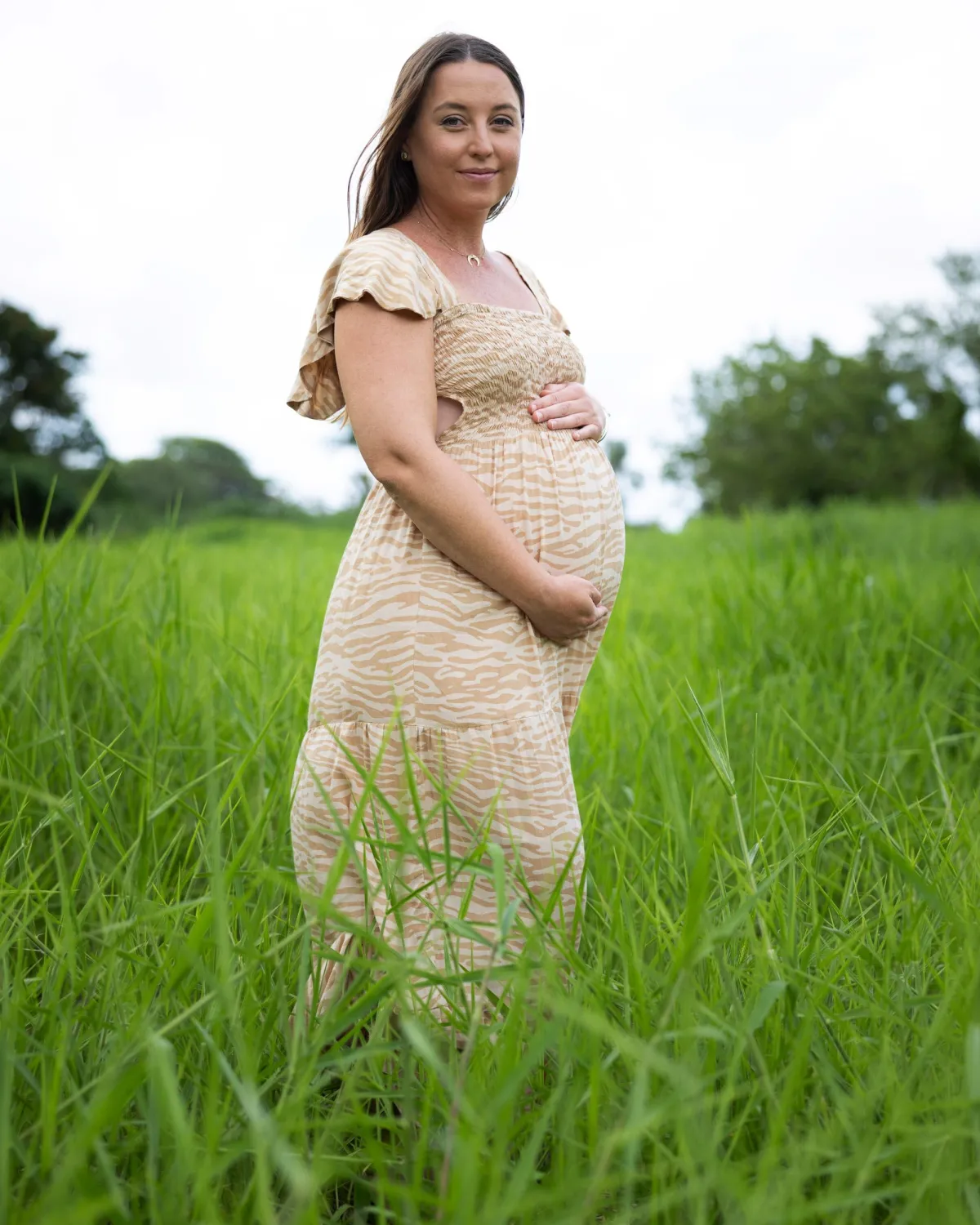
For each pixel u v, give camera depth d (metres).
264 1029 1.71
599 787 2.73
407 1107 1.60
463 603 2.09
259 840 2.20
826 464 51.06
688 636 4.73
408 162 2.26
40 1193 1.42
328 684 2.18
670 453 55.38
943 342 51.22
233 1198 1.57
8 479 21.78
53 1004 1.69
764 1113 1.62
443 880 2.09
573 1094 1.58
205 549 10.17
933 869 2.18
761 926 1.81
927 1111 1.57
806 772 3.12
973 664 3.80
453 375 2.12
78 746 3.01
